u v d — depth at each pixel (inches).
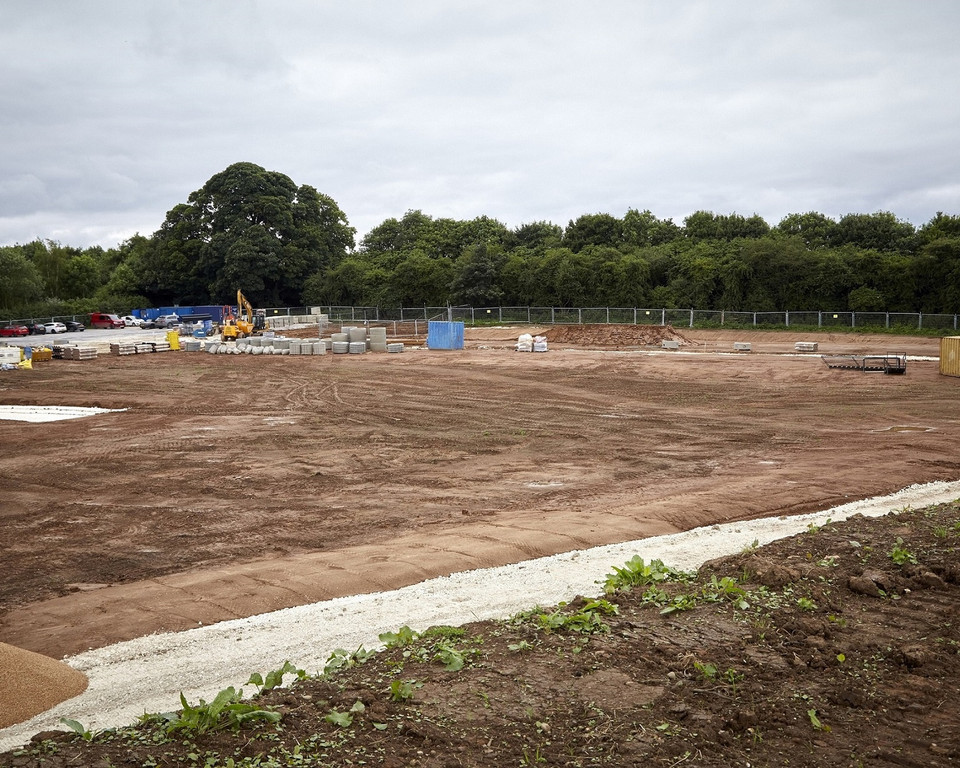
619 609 323.6
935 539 403.9
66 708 274.8
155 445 858.8
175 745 220.7
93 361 1921.8
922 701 251.1
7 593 426.3
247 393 1310.3
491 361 1742.1
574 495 621.3
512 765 210.2
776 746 224.2
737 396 1179.9
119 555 490.6
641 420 993.5
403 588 397.7
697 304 2422.5
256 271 3422.7
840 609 322.7
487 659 275.7
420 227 3777.1
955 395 1109.1
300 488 661.3
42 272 3873.0
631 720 232.7
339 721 228.2
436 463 756.6
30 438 909.8
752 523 498.3
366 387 1360.7
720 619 309.1
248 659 313.6
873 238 2684.5
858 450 756.6
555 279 2637.8
